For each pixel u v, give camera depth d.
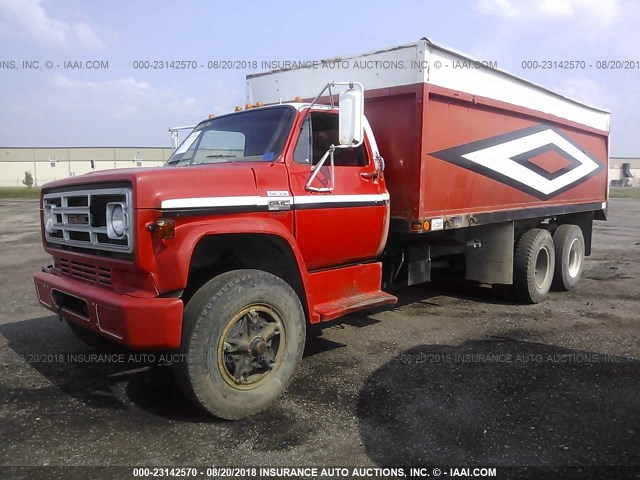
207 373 3.45
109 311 3.42
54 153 75.44
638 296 7.64
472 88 5.77
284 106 4.58
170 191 3.46
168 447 3.27
